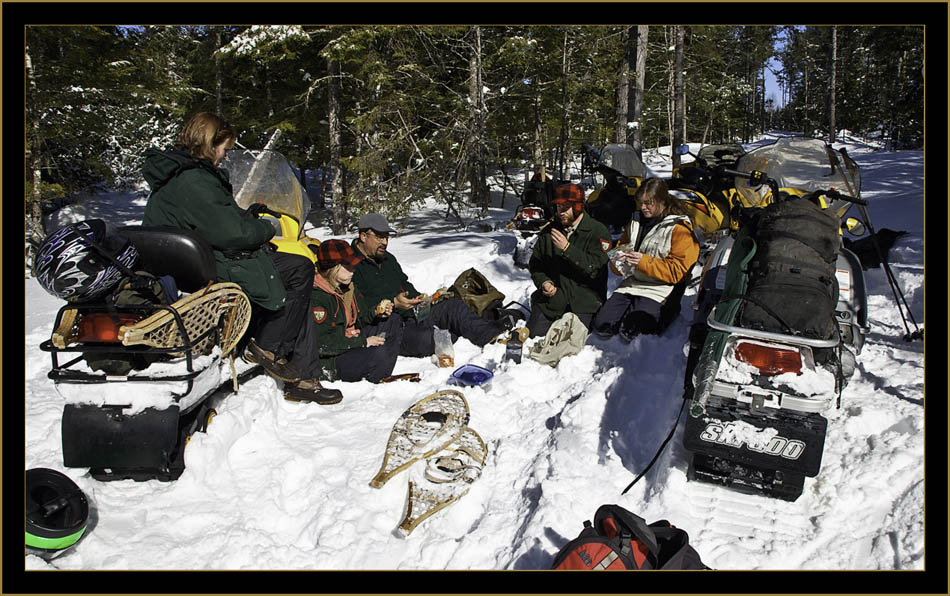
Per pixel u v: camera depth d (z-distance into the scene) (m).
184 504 2.82
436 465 3.14
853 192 4.34
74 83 16.45
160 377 2.85
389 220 14.68
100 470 2.96
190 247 2.93
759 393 2.55
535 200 11.15
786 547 2.42
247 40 14.95
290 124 18.55
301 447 3.34
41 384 4.25
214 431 3.10
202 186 3.07
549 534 2.52
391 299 4.79
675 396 3.47
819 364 2.83
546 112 19.34
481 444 3.35
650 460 3.04
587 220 4.74
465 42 16.58
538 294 4.97
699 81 33.00
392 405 3.91
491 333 4.94
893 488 2.67
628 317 4.42
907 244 6.58
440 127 16.16
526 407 3.88
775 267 2.85
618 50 16.84
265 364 3.70
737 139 53.12
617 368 3.84
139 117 19.23
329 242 4.28
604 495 2.80
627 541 2.19
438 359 4.59
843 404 3.36
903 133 35.66
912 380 3.57
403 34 15.51
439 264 8.12
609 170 7.71
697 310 3.73
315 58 17.98
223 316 3.24
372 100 15.97
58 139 15.95
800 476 2.63
